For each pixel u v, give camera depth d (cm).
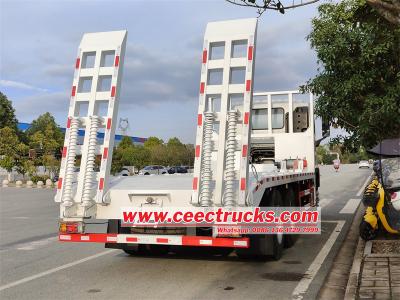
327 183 3166
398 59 952
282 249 847
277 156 1134
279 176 802
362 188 2645
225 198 624
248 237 651
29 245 1005
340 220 1338
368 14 802
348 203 1827
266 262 802
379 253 771
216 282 672
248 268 758
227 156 625
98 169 678
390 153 880
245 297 596
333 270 756
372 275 631
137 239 667
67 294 619
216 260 822
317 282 670
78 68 695
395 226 863
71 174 670
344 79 1028
